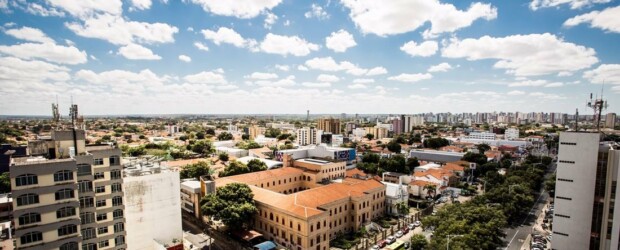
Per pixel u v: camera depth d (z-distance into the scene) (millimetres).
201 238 82250
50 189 48688
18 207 46312
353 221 88812
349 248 77938
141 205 71188
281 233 78000
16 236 46188
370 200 94188
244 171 126188
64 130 58406
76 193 51312
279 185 113625
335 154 155625
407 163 167000
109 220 60969
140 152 178875
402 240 81375
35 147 58750
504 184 112562
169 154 169750
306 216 71250
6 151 125000
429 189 114938
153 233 73125
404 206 99188
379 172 150500
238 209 77812
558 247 58438
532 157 181625
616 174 52156
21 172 46344
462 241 62781
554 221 58656
